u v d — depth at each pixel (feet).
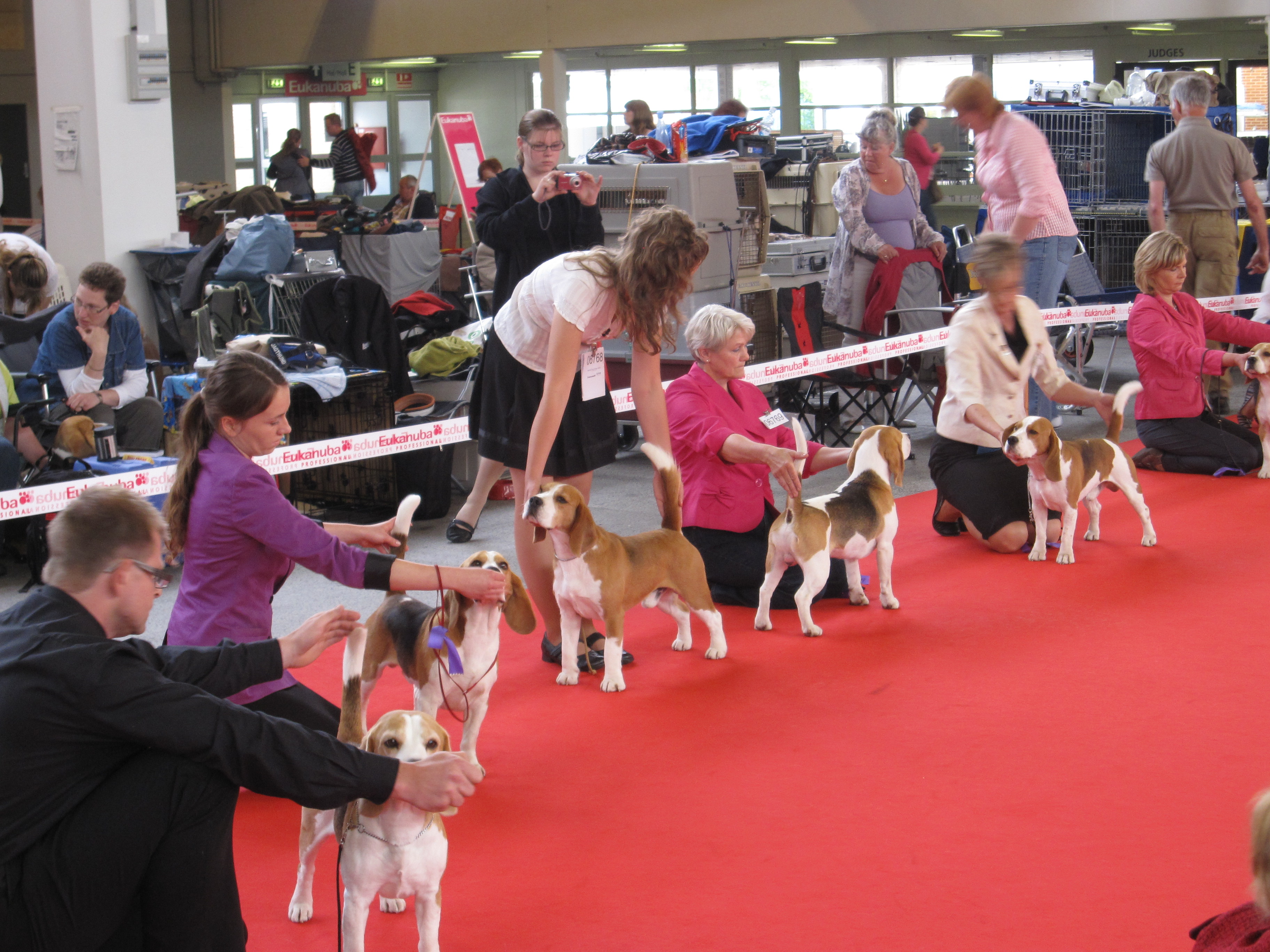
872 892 9.52
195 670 8.27
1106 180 39.19
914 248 30.25
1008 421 20.29
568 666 14.39
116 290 21.30
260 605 10.89
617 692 14.10
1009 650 15.24
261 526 10.38
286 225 28.27
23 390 21.93
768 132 39.78
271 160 65.72
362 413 23.31
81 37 30.45
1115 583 17.93
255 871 10.14
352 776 7.67
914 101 62.59
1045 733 12.60
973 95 26.71
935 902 9.36
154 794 7.40
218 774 7.55
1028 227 26.17
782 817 10.87
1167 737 12.42
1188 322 25.02
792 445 17.87
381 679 14.73
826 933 8.96
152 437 22.44
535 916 9.29
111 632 7.79
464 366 26.12
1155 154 31.53
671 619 17.13
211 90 70.38
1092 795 11.16
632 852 10.29
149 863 7.46
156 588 8.07
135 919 7.61
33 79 64.69
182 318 31.22
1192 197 30.96
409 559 20.08
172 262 31.07
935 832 10.51
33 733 7.20
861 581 17.43
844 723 13.01
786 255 31.32
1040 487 18.95
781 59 65.51
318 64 67.51
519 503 14.96
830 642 15.74
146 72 31.01
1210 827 10.48
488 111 81.41
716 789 11.48
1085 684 13.97
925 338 27.25
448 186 83.66
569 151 65.16
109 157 30.89
